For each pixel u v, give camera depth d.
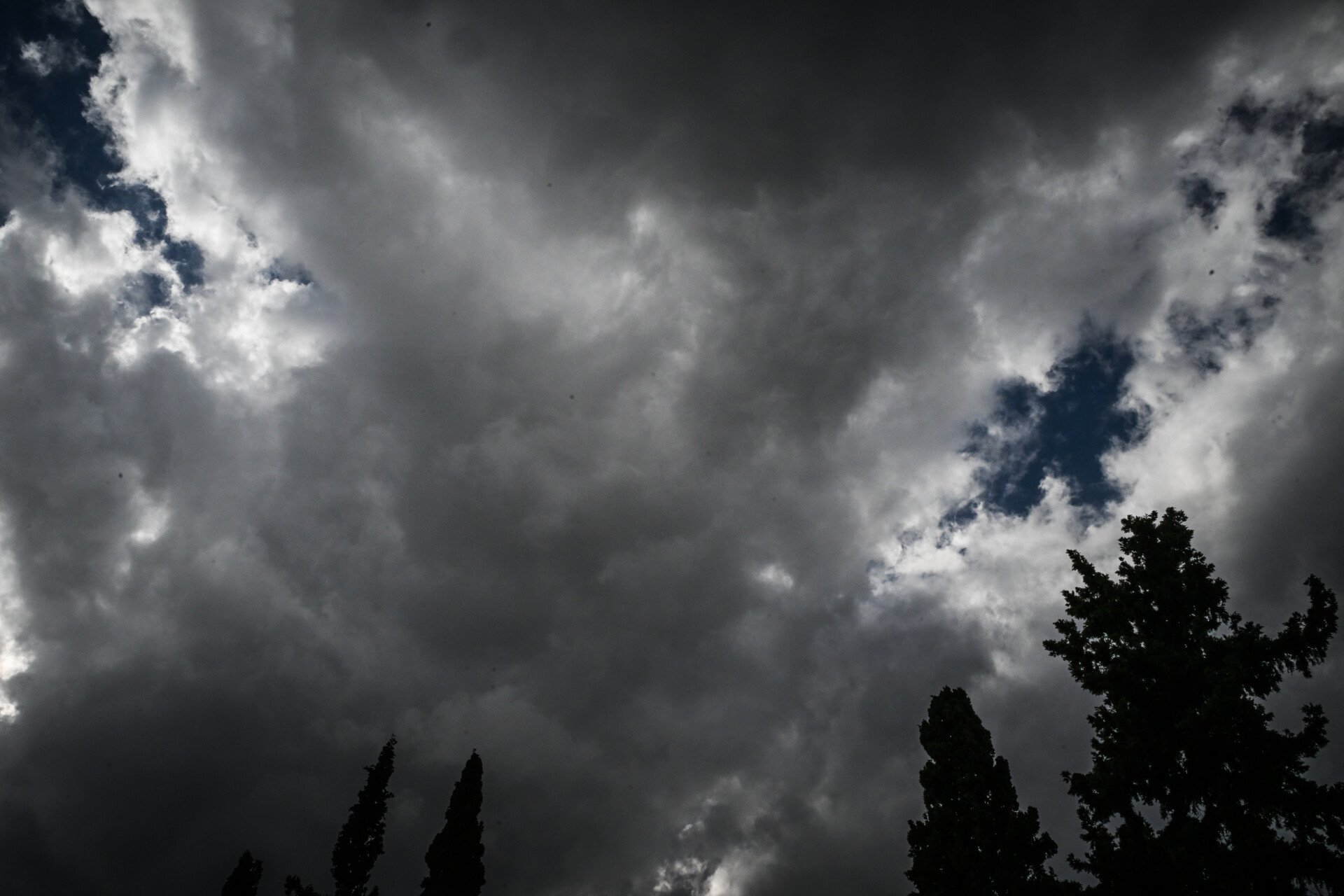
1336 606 19.44
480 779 41.69
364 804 39.53
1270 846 16.91
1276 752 18.33
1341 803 18.00
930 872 27.61
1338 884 17.30
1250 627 20.11
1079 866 20.16
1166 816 20.09
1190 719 18.62
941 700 32.19
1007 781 29.11
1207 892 17.45
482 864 38.94
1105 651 21.53
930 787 30.00
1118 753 19.88
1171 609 21.41
